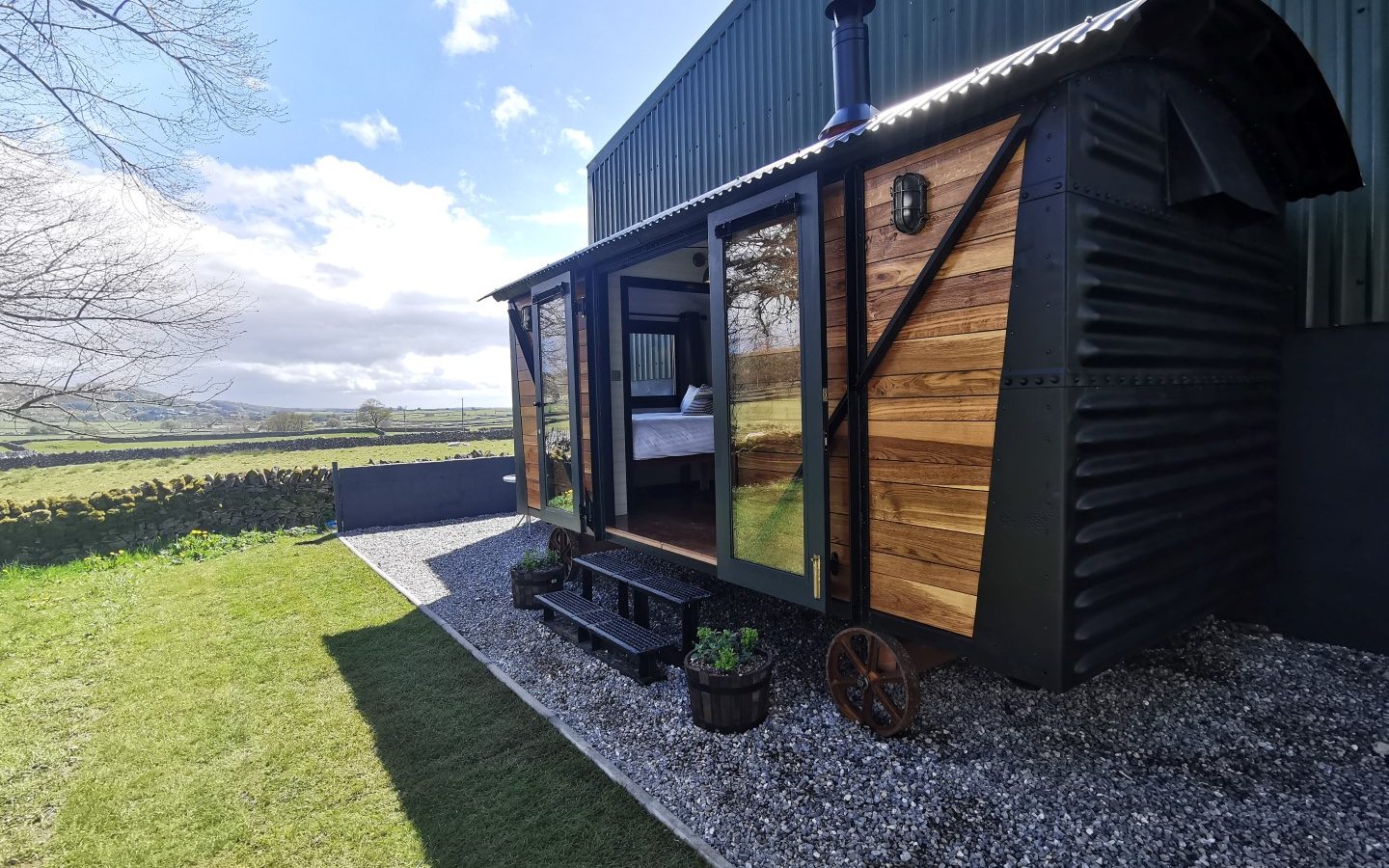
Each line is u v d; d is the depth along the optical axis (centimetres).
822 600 294
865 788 250
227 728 323
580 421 510
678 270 629
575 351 507
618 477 514
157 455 1700
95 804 264
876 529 285
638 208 1002
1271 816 224
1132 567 243
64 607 551
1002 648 234
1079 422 215
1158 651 356
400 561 693
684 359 712
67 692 374
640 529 480
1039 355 218
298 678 383
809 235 291
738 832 230
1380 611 336
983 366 237
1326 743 266
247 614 515
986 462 237
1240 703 299
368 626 479
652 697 341
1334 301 342
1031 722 290
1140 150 237
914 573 268
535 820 243
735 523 350
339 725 323
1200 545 288
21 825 254
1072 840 215
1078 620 219
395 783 271
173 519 851
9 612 536
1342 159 308
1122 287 227
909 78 564
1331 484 347
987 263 235
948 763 263
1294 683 315
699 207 354
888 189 271
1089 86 215
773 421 323
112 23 489
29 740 318
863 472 288
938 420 255
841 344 298
